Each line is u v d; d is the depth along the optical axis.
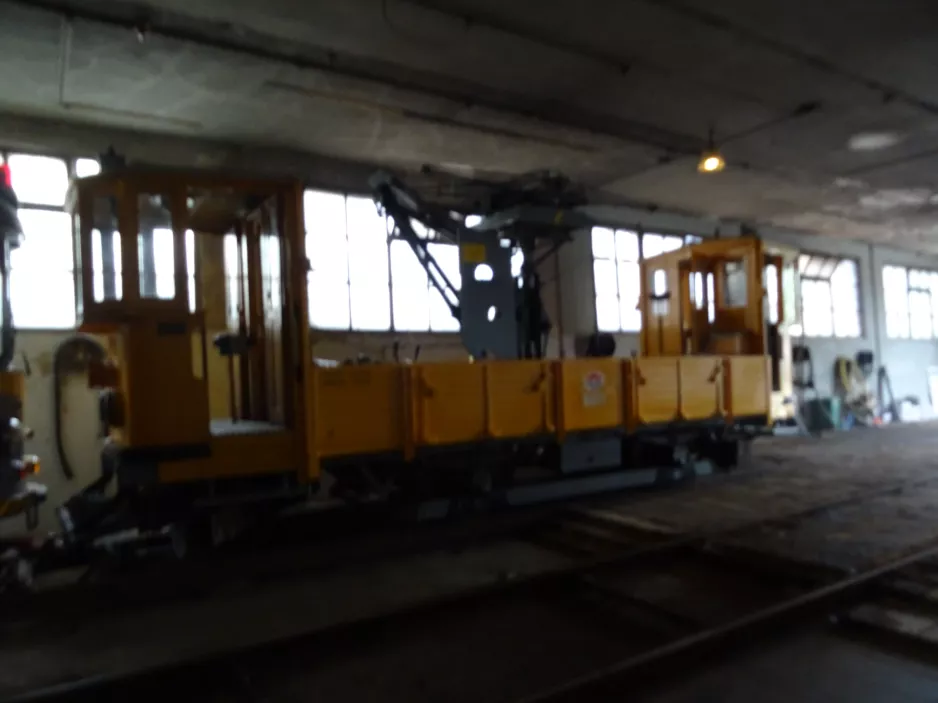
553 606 4.76
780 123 10.15
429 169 11.71
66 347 8.57
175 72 7.74
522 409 7.12
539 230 8.48
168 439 5.38
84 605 4.83
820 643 4.07
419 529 6.88
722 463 9.55
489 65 8.00
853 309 19.80
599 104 9.28
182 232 5.57
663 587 5.11
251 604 4.96
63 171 8.95
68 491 8.55
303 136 9.90
